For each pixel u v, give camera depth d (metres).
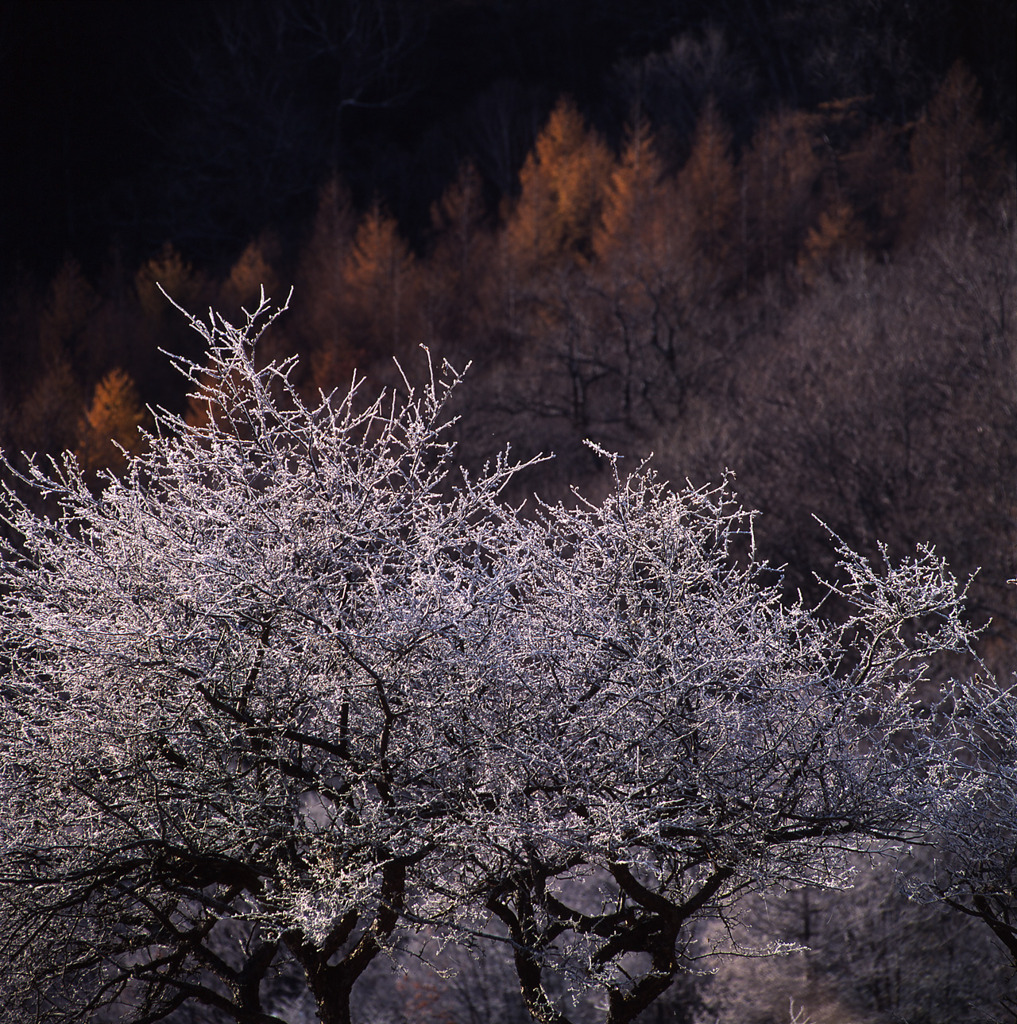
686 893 5.37
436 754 4.51
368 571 4.62
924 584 4.73
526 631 4.68
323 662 4.55
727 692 4.66
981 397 18.47
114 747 4.54
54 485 4.73
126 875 4.60
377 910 4.38
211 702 4.35
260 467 4.70
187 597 4.34
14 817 4.67
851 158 43.47
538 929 4.71
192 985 4.81
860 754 4.93
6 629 4.76
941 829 4.64
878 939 8.89
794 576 16.25
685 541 5.02
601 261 41.84
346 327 42.94
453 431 23.98
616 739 4.68
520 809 4.34
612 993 4.87
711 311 33.12
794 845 4.74
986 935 8.54
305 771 4.58
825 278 31.19
